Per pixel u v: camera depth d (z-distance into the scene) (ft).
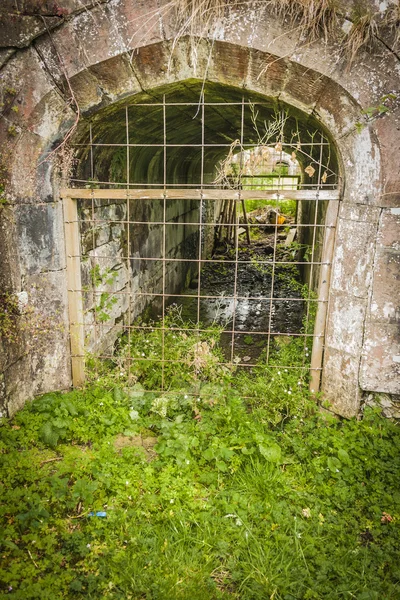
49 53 9.96
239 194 11.16
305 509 9.04
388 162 9.62
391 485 9.52
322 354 11.75
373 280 10.30
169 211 22.39
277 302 24.07
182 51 10.02
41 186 10.94
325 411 11.72
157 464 10.05
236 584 7.77
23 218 10.76
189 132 18.10
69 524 8.64
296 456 10.47
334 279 11.02
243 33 9.53
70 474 9.84
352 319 10.80
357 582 7.63
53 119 10.50
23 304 11.03
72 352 12.49
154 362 13.88
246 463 10.19
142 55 10.07
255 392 12.29
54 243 11.46
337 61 9.37
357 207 10.26
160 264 21.17
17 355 11.09
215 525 8.66
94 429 11.25
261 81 10.19
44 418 11.08
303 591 7.54
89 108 10.72
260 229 42.91
